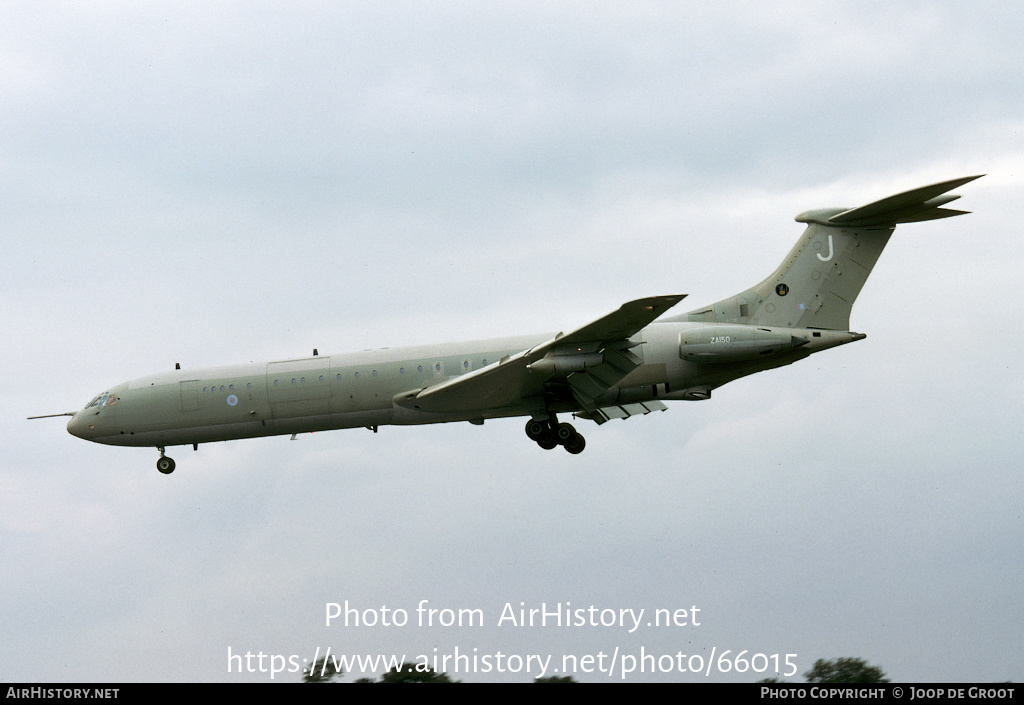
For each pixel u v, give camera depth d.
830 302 103.12
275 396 107.62
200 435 110.62
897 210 99.75
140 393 110.19
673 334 101.50
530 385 100.44
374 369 106.62
